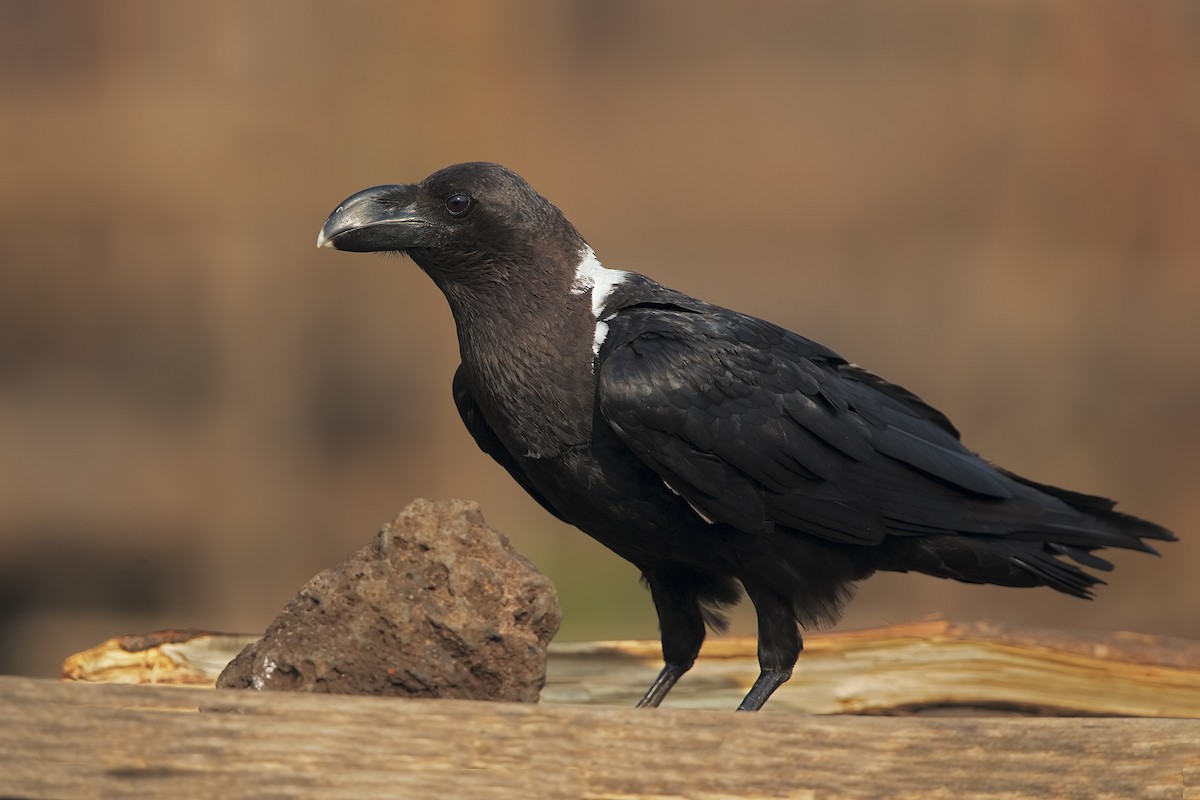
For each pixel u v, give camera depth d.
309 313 15.53
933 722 4.28
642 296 6.55
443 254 6.38
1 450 16.42
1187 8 15.91
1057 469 15.81
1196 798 4.25
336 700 4.12
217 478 15.59
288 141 15.27
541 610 5.06
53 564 15.40
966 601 14.67
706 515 6.23
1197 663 7.20
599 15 17.77
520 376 6.33
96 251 16.38
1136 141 16.05
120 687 4.08
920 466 6.51
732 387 6.23
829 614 6.53
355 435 15.62
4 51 15.95
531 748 4.16
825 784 4.20
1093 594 6.80
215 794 4.04
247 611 15.34
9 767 3.99
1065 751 4.28
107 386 17.02
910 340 17.00
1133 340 15.96
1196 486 15.41
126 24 15.71
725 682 7.37
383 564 5.07
